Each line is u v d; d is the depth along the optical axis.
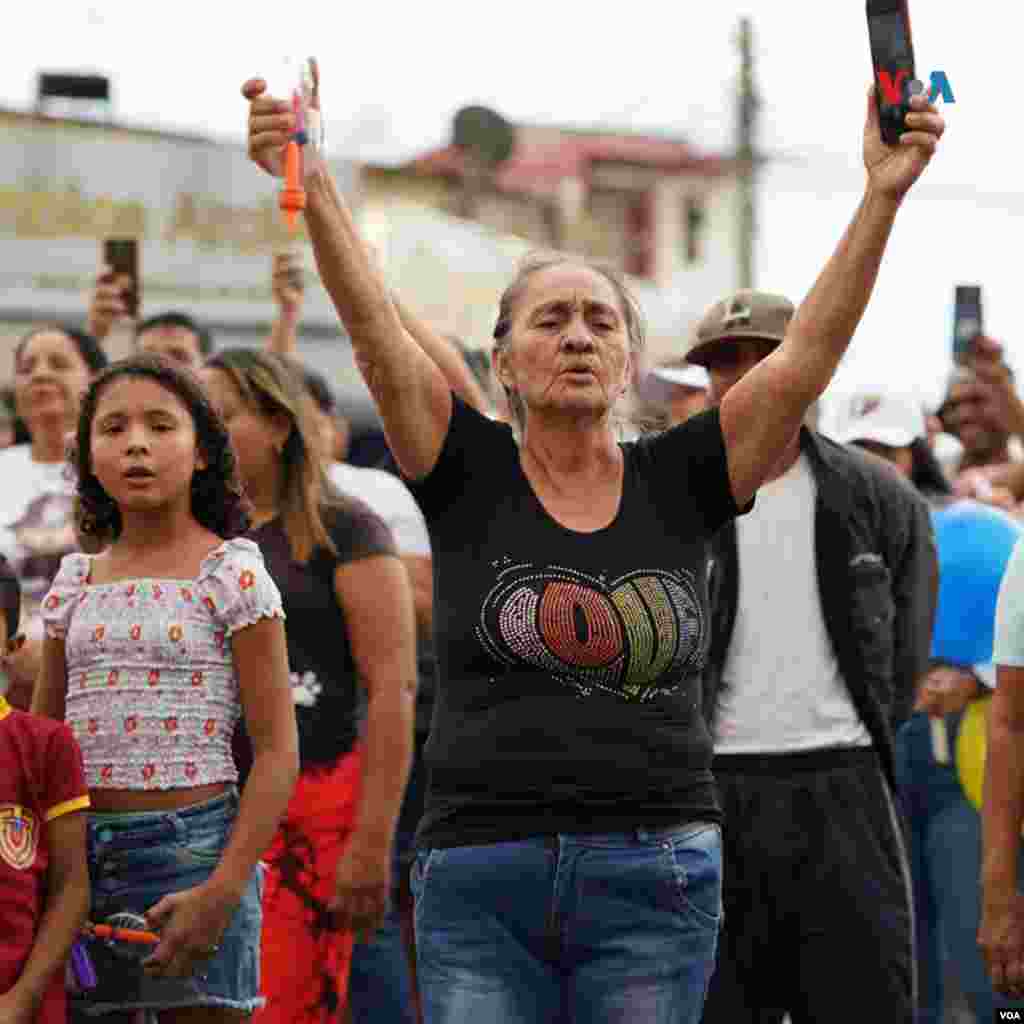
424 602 10.59
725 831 8.38
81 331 10.35
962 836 10.13
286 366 8.57
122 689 6.77
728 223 57.91
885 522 8.73
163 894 6.71
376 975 9.47
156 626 6.79
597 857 5.96
